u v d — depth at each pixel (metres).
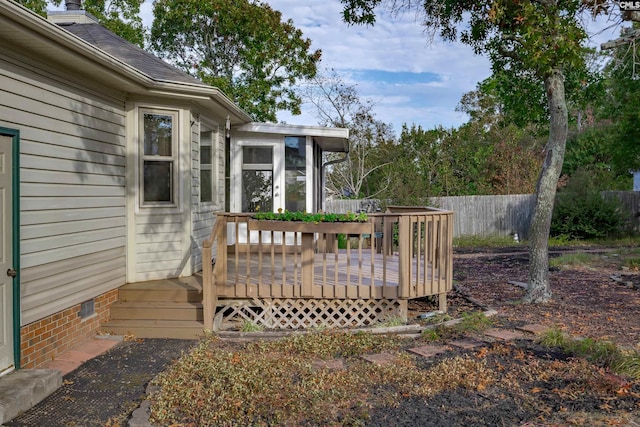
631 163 17.77
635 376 4.64
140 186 7.30
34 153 5.12
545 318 7.00
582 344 5.39
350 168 24.81
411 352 5.62
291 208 10.50
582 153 26.83
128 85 6.61
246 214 6.86
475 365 4.99
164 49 19.61
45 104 5.32
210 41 19.08
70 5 9.42
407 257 6.76
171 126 7.56
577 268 12.02
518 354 5.34
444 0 8.57
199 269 8.24
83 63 5.53
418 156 25.42
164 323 6.47
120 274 7.06
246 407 4.10
